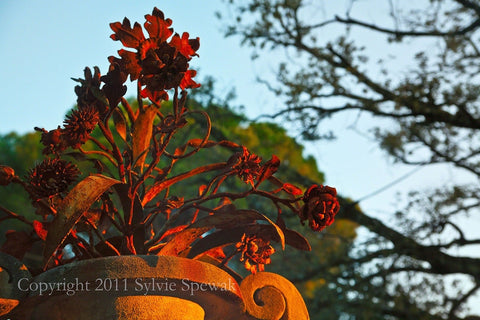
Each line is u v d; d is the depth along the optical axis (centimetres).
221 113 996
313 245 1000
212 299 145
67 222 131
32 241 166
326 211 150
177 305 139
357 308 905
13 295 134
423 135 915
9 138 1535
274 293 154
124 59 149
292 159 1443
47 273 132
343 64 889
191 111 160
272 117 928
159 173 166
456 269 893
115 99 153
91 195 136
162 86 147
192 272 134
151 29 147
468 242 890
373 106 894
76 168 144
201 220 150
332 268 1030
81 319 134
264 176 160
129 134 173
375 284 908
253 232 155
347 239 986
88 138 153
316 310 952
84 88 160
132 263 129
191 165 1020
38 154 1497
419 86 872
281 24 905
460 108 878
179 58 146
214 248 160
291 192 162
